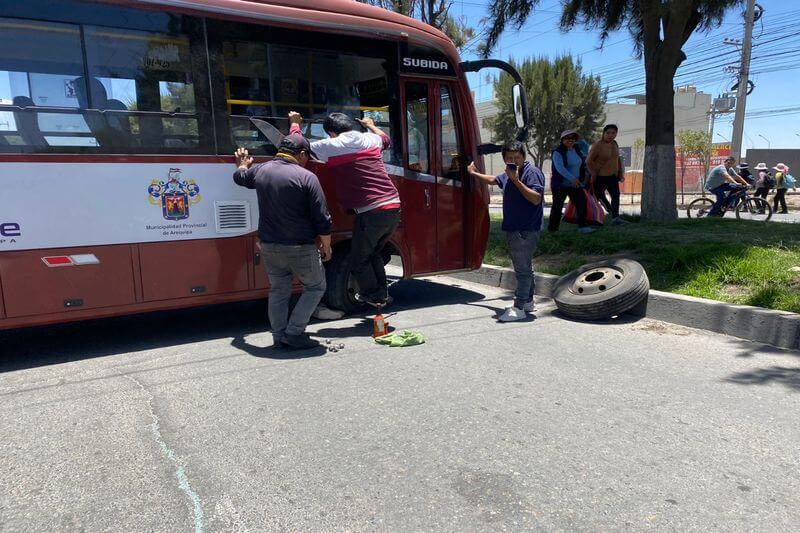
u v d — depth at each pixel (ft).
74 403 13.48
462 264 23.22
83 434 11.87
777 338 17.07
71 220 15.98
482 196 23.20
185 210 17.49
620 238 27.76
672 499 9.42
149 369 15.81
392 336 18.19
